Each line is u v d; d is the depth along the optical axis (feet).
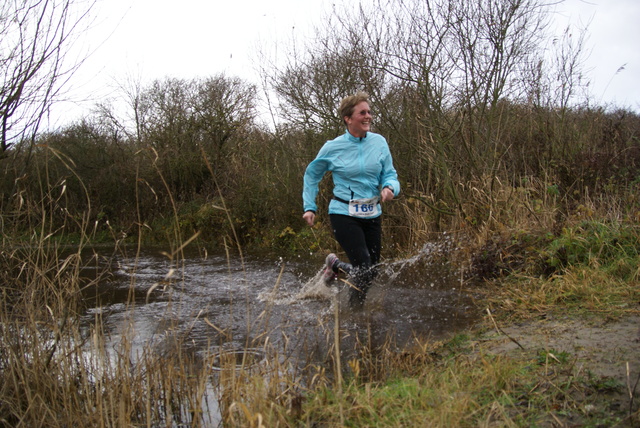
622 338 10.00
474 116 25.23
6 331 9.80
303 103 34.53
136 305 16.99
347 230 14.73
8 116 12.64
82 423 8.63
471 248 19.83
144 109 64.18
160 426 8.86
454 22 24.08
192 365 10.44
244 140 50.72
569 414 7.32
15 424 9.07
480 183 23.00
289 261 27.53
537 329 11.43
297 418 8.13
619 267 14.61
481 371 8.91
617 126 25.18
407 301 15.60
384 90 28.07
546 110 27.22
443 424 7.11
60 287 11.19
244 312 15.47
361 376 9.75
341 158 14.74
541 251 16.74
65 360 9.55
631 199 19.40
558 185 22.90
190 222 44.42
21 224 12.14
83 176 57.98
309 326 13.56
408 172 27.99
